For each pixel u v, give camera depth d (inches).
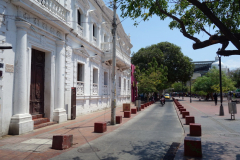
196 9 292.0
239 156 216.8
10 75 321.4
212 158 211.3
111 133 346.9
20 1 323.3
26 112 356.8
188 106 1051.3
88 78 651.5
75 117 523.8
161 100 1122.7
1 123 302.5
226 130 361.4
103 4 774.5
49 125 417.1
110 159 211.0
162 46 1776.6
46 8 394.0
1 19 301.7
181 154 225.8
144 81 1314.0
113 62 446.3
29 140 286.4
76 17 566.3
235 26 253.8
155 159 212.8
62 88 474.9
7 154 222.8
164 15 277.9
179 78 1747.0
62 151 237.1
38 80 422.9
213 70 1627.7
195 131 320.5
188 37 219.3
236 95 2313.0
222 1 258.5
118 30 989.8
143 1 257.6
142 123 465.1
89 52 663.1
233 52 203.3
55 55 460.4
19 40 335.3
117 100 1008.9
